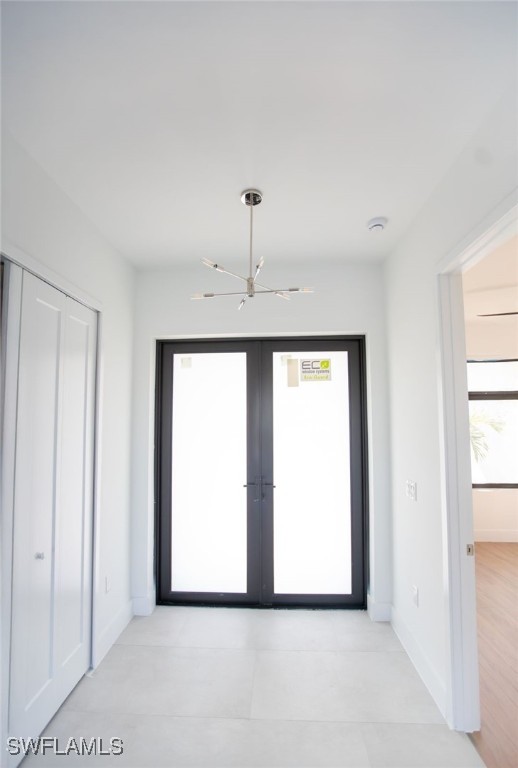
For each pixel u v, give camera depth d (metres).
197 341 3.16
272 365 3.12
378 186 1.99
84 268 2.24
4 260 1.62
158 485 3.11
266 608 2.97
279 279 2.98
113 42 1.23
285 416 3.09
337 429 3.07
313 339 3.11
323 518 3.03
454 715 1.78
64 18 1.15
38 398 1.81
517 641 2.53
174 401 3.15
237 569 3.04
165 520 3.09
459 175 1.75
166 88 1.40
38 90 1.40
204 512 3.08
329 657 2.34
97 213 2.24
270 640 2.52
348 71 1.33
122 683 2.11
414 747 1.69
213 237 2.54
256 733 1.77
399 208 2.21
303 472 3.06
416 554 2.27
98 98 1.44
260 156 1.76
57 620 1.93
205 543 3.07
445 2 1.10
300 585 3.00
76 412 2.16
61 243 2.00
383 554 2.79
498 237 1.58
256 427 3.09
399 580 2.59
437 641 1.97
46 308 1.88
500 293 3.44
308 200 2.12
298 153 1.75
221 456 3.10
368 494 2.96
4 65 1.30
